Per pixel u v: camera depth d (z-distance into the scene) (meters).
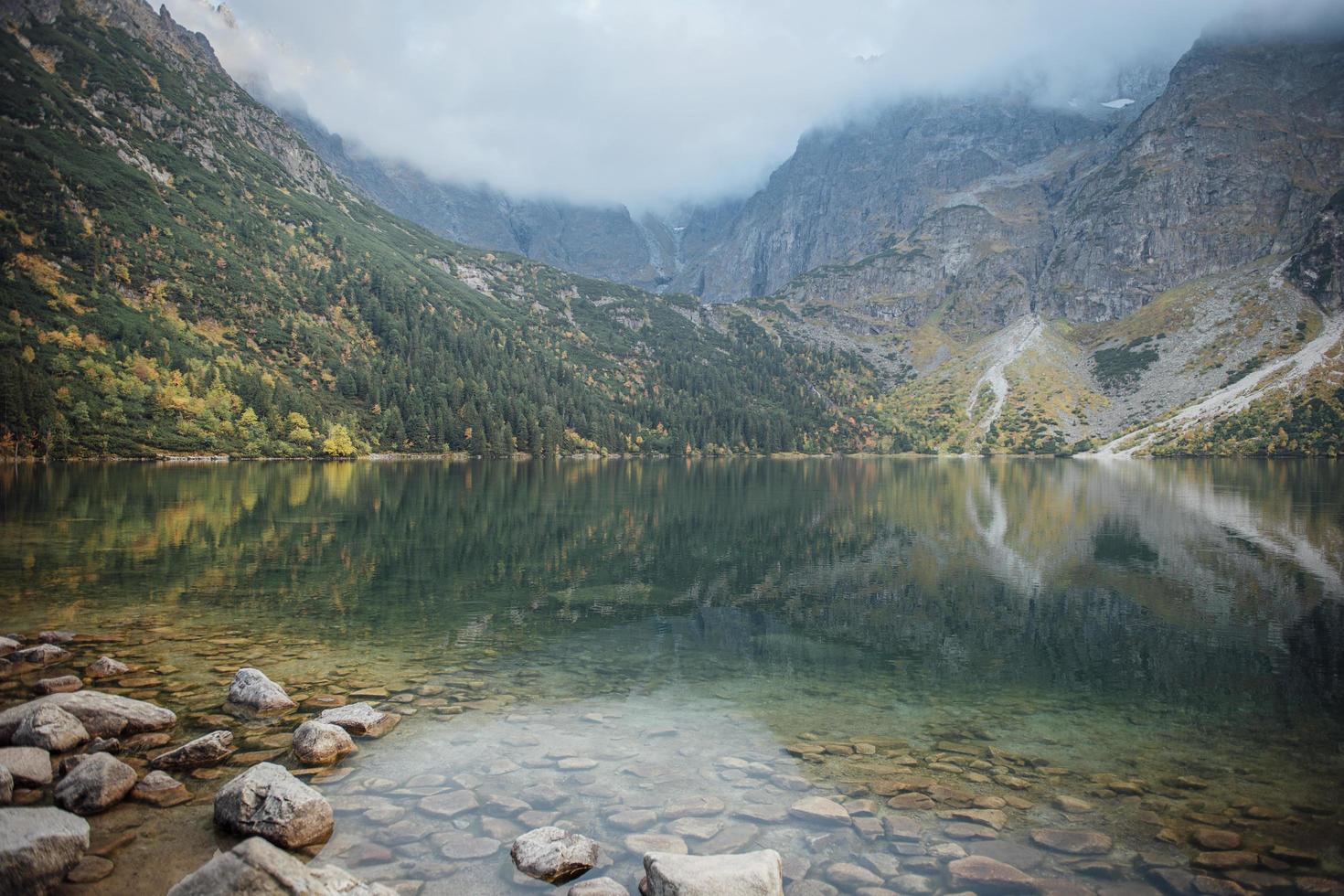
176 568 36.34
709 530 57.59
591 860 11.25
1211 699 20.50
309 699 18.50
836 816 13.05
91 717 15.56
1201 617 30.69
